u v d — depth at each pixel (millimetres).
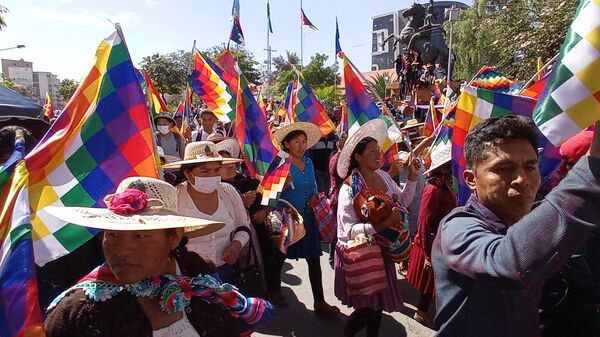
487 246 1493
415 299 5133
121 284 1646
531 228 1316
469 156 1811
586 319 2018
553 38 13250
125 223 1581
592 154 1292
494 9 23062
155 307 1684
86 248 2766
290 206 4512
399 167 5004
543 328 2109
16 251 1507
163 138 8367
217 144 5375
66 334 1583
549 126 1422
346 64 5102
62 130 2545
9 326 1426
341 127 8992
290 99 7895
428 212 4070
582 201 1243
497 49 17469
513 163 1663
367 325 3629
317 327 4500
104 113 2625
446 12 8500
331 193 4742
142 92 2727
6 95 5402
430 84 10539
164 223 1616
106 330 1569
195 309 1733
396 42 25281
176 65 25375
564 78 1409
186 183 3441
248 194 4398
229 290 1847
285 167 4422
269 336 4320
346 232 3564
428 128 6355
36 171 2453
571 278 1992
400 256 3527
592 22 1387
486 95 2945
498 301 1692
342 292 3633
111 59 2660
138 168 2680
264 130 4844
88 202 2555
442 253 1749
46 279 2654
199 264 1915
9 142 2789
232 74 7238
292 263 6434
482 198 1763
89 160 2584
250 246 3721
